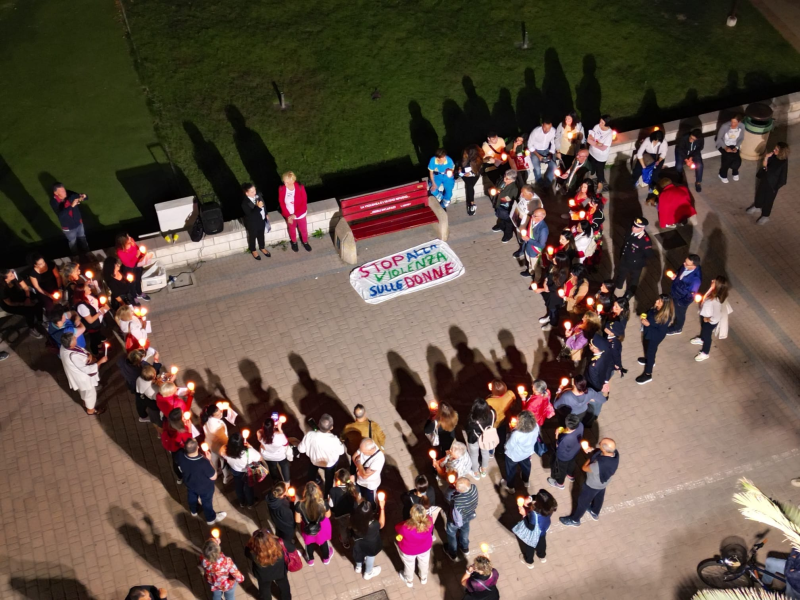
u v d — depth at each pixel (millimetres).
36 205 17703
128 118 19391
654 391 14898
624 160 18797
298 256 16938
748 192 18359
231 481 13547
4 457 13797
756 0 22859
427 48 21047
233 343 15445
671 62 21172
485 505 13352
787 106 19469
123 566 12570
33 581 12391
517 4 22234
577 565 12719
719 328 14859
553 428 14383
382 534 12984
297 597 12273
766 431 14352
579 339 14148
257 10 21594
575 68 20906
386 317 15922
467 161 16875
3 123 19266
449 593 12359
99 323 14672
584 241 15414
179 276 16531
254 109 19562
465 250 17125
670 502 13430
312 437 12312
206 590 12344
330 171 18578
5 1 21969
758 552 12828
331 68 20438
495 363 15250
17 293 14836
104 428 14211
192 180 18266
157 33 21078
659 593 12406
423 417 14438
